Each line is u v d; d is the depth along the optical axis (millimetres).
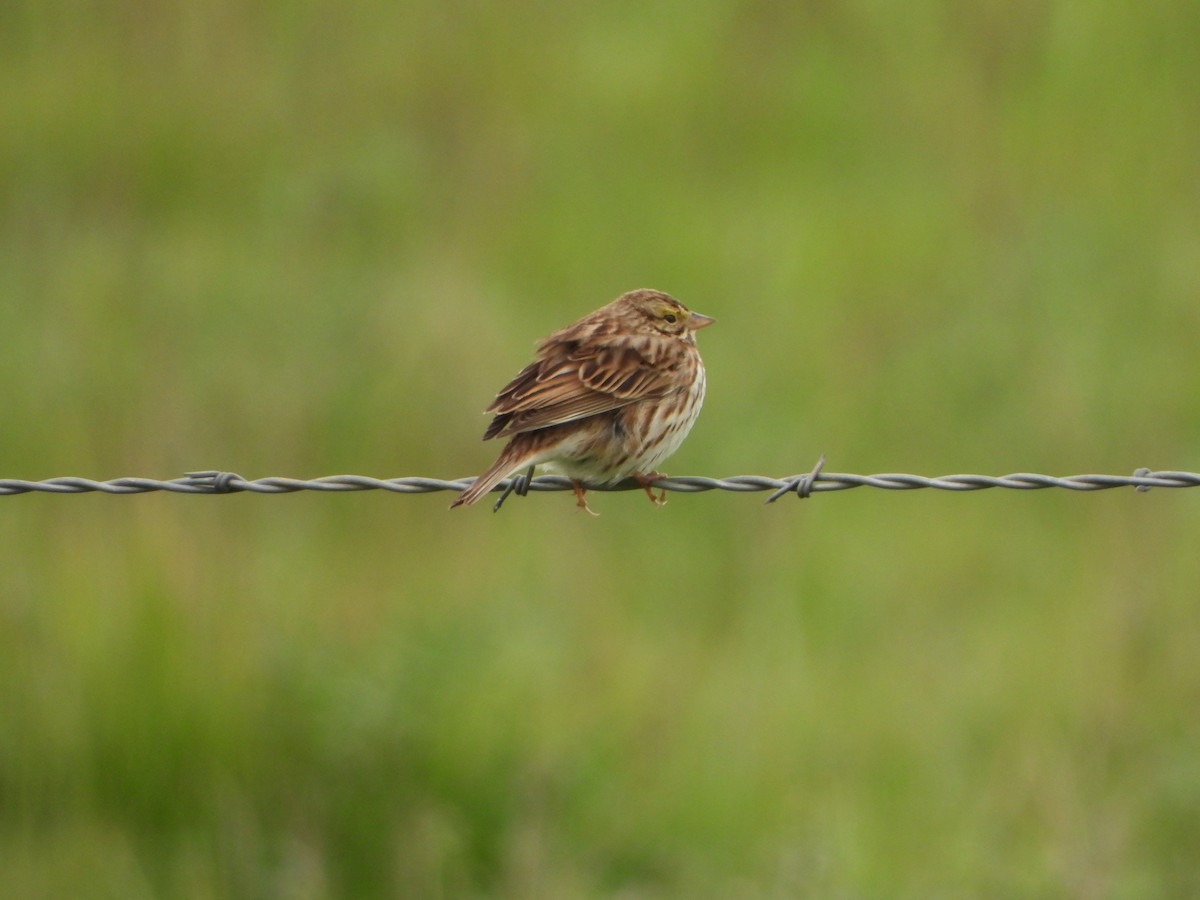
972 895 9203
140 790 9906
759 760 10180
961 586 12203
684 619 11891
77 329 14984
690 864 9531
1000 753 10156
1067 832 9203
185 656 10141
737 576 12273
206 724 9953
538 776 9703
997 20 20719
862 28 21234
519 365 14422
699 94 20453
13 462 12633
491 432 8703
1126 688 10625
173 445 12789
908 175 18781
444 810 9570
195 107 20000
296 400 13539
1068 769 9672
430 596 11156
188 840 9625
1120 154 18625
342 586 11500
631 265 16984
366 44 21656
